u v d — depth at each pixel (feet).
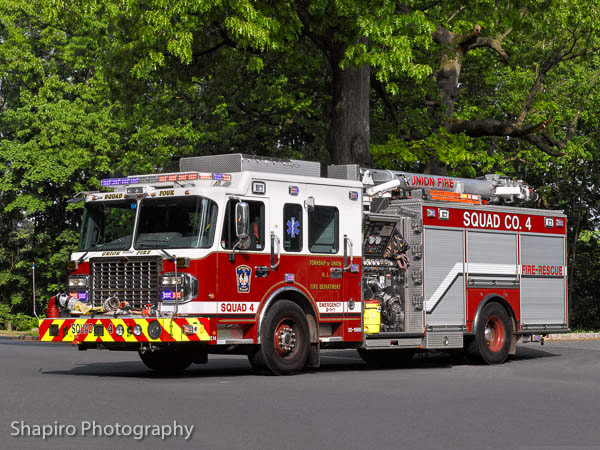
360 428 33.47
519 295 70.23
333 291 58.18
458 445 30.22
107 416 35.78
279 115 122.62
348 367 64.90
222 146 127.03
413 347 62.75
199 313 51.42
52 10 91.15
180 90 128.77
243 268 53.31
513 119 146.41
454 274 65.41
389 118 114.32
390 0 82.43
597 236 165.17
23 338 127.75
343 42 87.20
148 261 52.95
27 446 29.40
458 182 71.36
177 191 53.11
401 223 63.57
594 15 98.63
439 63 112.78
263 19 77.51
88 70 172.96
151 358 59.67
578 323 172.04
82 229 56.59
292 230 56.18
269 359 54.08
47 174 158.40
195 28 84.79
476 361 67.15
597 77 129.49
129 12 82.07
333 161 91.35
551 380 52.90
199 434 31.91
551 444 30.58
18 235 183.62
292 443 30.27
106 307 53.83
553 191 164.55
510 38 119.96
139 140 139.54
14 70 166.61
